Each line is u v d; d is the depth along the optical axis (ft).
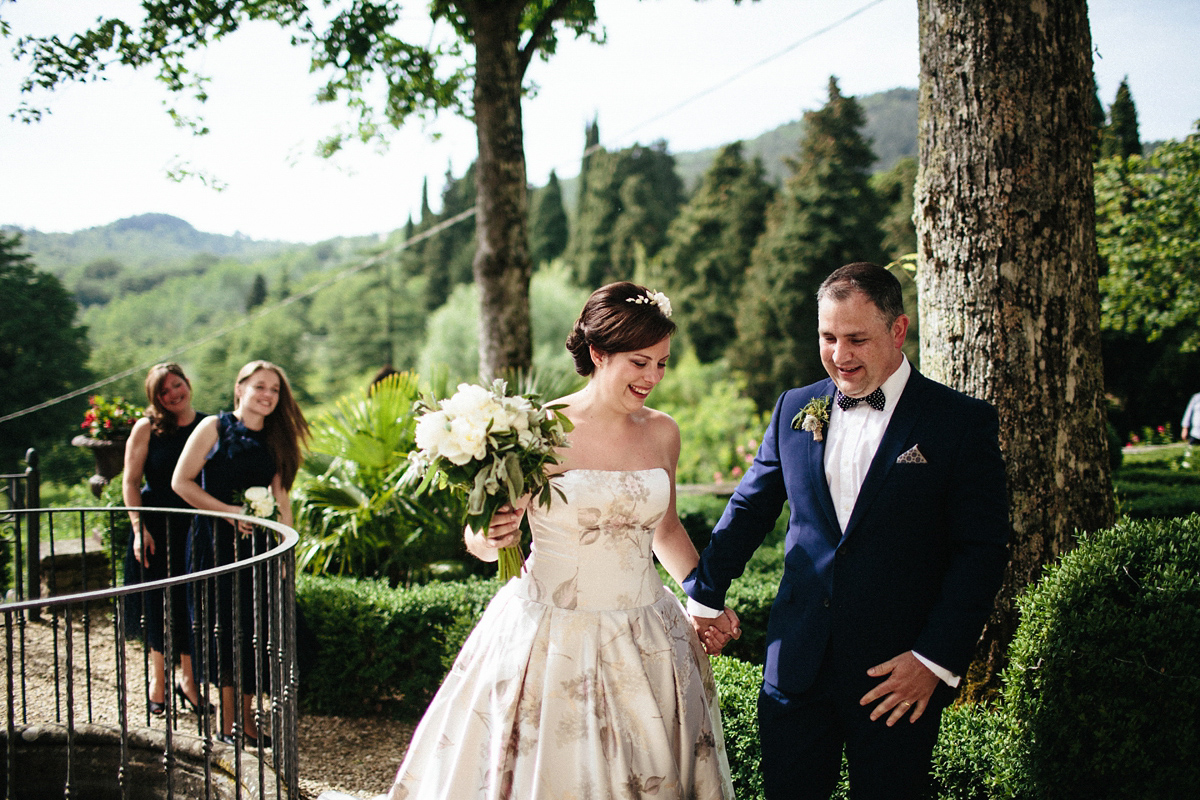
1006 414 9.45
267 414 12.25
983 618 6.21
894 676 6.29
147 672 10.64
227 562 11.51
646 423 8.28
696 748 7.50
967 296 9.66
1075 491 9.41
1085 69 9.62
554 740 7.07
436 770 7.45
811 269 93.45
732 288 109.91
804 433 7.20
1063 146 9.39
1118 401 77.46
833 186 94.58
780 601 7.22
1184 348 55.77
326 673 13.15
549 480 7.20
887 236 93.09
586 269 136.56
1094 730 6.79
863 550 6.64
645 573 7.69
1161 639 6.63
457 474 7.00
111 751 10.31
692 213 117.19
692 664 7.72
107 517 19.67
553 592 7.45
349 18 22.40
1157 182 49.62
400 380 19.51
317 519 18.26
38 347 90.68
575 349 7.87
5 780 10.34
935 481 6.52
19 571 12.87
